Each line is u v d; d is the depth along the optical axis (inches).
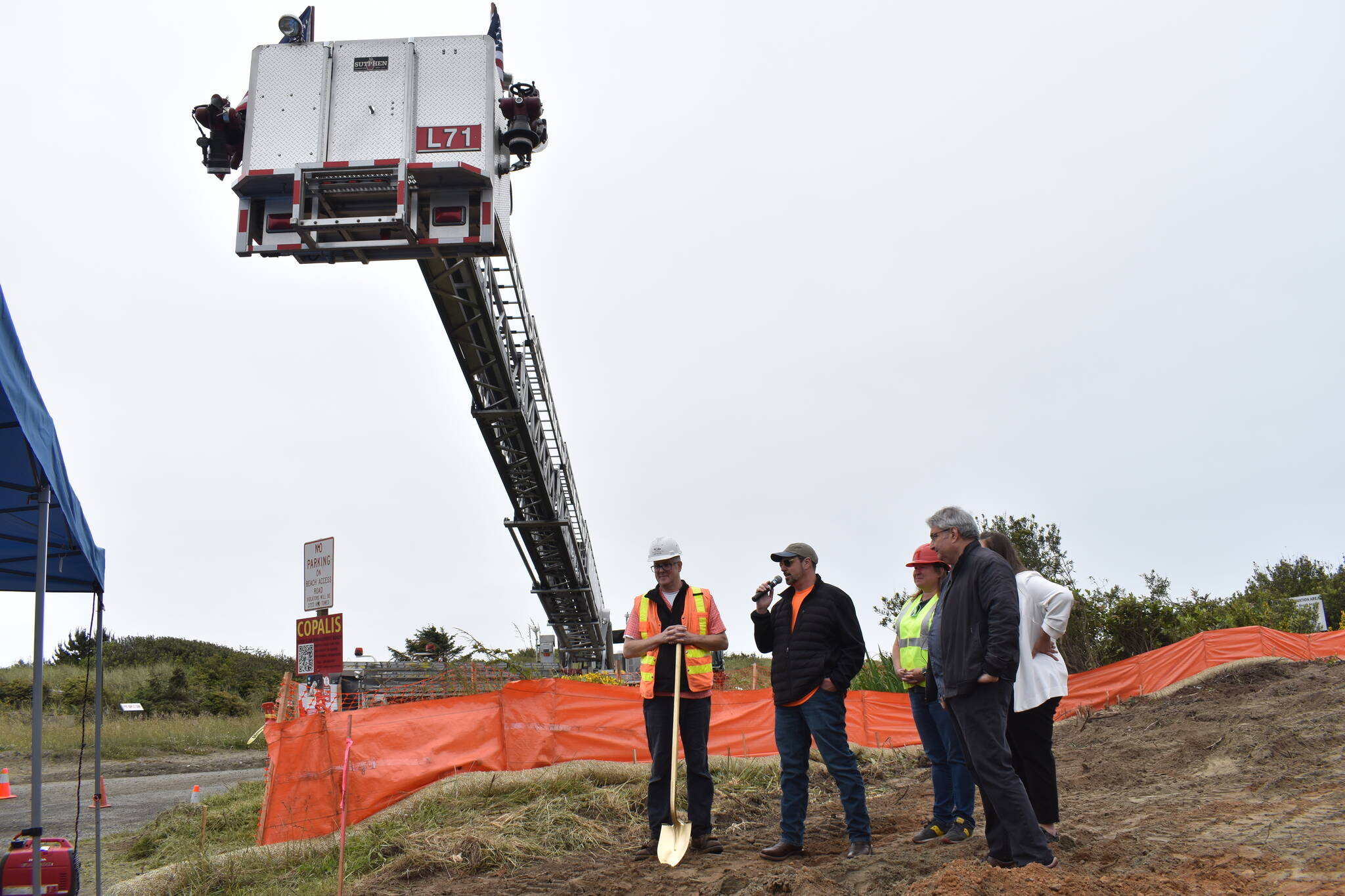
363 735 303.9
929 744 239.1
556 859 241.4
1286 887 154.7
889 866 191.6
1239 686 527.5
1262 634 618.2
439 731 316.8
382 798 299.6
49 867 185.3
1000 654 172.7
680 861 216.1
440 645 800.3
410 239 447.5
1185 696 522.9
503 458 798.5
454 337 682.8
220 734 933.8
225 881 249.0
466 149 439.5
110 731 874.1
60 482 215.8
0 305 179.0
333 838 276.1
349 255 460.8
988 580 179.6
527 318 738.2
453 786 305.6
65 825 440.5
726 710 411.5
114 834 400.8
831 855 218.5
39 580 197.8
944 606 188.4
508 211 482.9
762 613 231.8
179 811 413.7
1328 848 180.4
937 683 225.0
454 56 447.5
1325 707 375.2
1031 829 171.0
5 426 203.3
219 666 1421.0
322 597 402.6
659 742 233.6
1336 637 650.2
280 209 442.9
